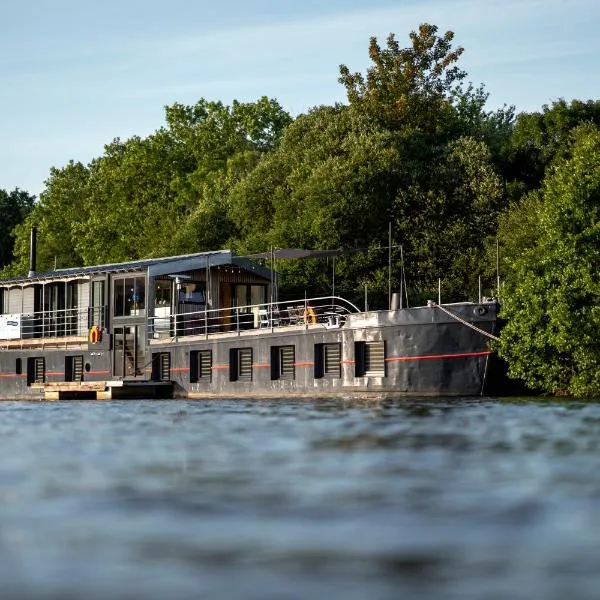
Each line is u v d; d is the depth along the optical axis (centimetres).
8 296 7400
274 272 6894
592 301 4888
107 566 1394
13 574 1358
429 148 8838
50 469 2253
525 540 1512
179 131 12131
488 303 5006
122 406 5084
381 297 7912
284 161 9188
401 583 1296
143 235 11144
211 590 1269
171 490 1945
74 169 13662
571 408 4072
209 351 6059
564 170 5450
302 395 5512
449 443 2681
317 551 1467
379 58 9788
